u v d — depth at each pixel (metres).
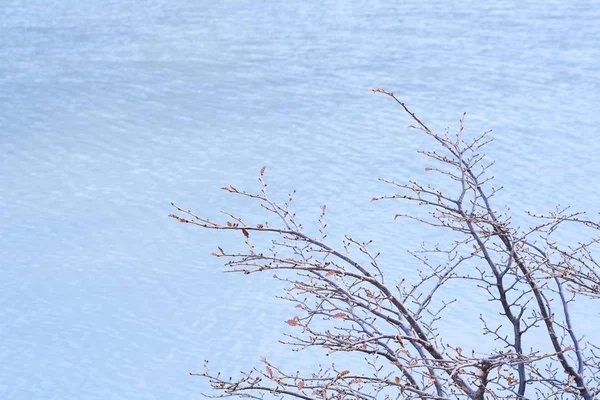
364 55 87.38
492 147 60.97
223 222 54.44
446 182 55.91
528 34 89.69
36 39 100.06
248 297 46.81
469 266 44.94
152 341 43.69
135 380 40.78
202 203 57.28
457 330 39.66
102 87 82.06
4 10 114.19
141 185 60.53
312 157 63.06
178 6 114.06
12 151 66.69
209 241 52.69
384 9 104.88
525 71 78.25
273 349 41.53
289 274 48.91
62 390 40.56
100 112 75.00
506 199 52.31
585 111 67.00
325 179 58.88
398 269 45.75
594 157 58.00
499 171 56.59
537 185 54.16
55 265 51.22
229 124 71.06
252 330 43.75
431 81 77.81
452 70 80.25
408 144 63.69
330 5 109.00
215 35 98.50
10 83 83.88
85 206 57.88
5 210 57.53
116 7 114.50
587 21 92.81
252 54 90.19
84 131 70.62
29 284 49.38
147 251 52.28
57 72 87.12
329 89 77.94
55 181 61.78
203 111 74.44
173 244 52.88
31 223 55.94
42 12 112.75
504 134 63.31
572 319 38.38
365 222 51.97
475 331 39.41
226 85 80.88
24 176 62.66
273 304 45.78
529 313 39.94
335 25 99.44
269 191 58.03
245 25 102.00
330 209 54.41
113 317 45.88
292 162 62.47
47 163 64.44
